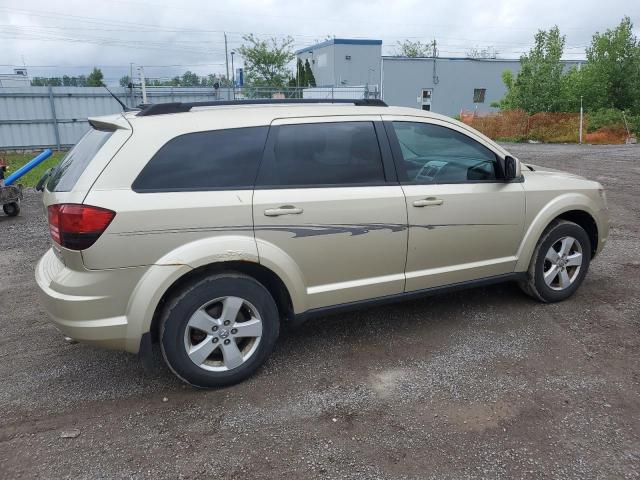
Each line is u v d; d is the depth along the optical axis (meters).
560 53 28.31
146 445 2.99
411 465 2.79
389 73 42.31
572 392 3.42
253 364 3.59
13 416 3.28
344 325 4.48
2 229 8.24
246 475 2.74
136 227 3.14
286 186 3.55
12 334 4.46
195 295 3.31
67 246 3.11
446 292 4.30
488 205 4.25
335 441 2.99
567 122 26.67
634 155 17.73
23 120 21.53
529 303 4.86
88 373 3.80
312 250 3.63
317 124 3.71
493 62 44.06
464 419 3.16
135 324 3.22
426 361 3.86
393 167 3.93
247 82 40.91
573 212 4.84
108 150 3.20
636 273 5.64
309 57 50.84
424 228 4.00
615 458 2.81
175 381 3.67
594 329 4.31
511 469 2.75
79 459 2.88
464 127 4.29
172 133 3.32
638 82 28.16
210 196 3.32
